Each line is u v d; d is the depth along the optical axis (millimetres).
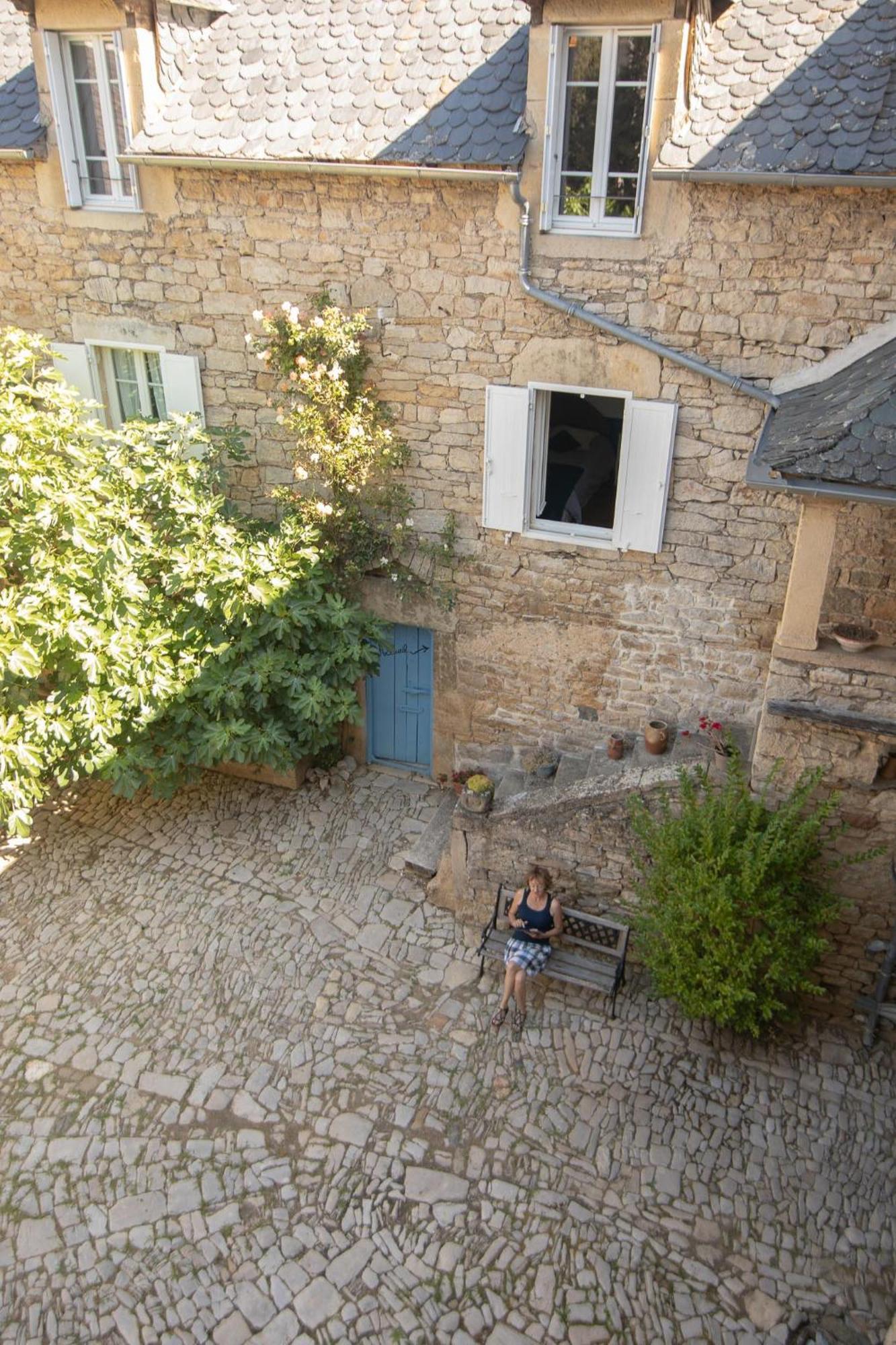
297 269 8086
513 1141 6426
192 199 8125
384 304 7922
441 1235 5887
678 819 7016
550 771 9055
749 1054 7020
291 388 8258
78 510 7641
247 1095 6746
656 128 6555
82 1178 6234
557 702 9008
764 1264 5734
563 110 6938
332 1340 5379
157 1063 6992
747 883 6289
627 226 7078
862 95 6293
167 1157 6352
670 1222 5949
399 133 7211
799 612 6109
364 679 9859
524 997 7180
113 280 8758
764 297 6836
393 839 9188
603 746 9008
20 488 7516
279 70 7828
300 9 8125
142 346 8953
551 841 7621
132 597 7914
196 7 8008
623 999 7465
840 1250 5809
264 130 7559
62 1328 5453
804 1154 6336
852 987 7207
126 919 8266
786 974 6406
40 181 8562
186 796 9797
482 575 8711
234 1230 5926
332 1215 6000
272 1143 6434
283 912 8320
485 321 7676
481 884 8047
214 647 8289
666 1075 6859
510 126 6984
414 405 8219
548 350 7570
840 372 6855
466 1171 6238
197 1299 5578
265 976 7688
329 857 8961
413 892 8547
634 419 7512
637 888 7160
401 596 9047
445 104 7246
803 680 6262
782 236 6621
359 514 8758
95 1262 5770
